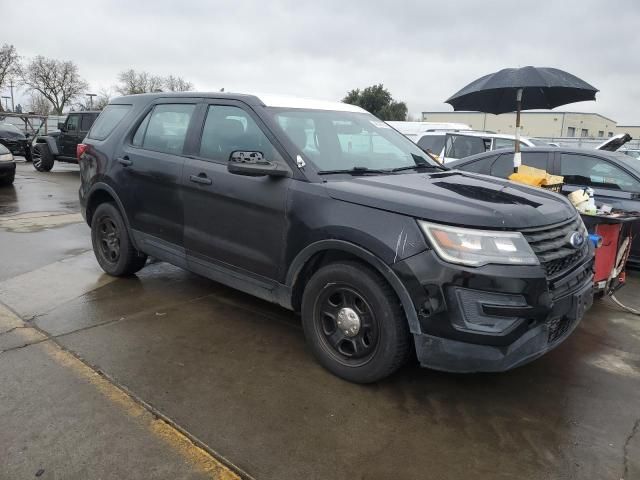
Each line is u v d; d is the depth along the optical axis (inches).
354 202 121.4
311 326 132.6
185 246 164.7
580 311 122.0
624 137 279.6
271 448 102.0
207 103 163.5
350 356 126.5
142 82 2549.2
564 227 123.6
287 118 148.6
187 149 163.6
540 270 108.8
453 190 126.5
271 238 137.7
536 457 102.1
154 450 99.8
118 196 186.7
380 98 1771.7
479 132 422.9
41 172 627.5
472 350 109.0
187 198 159.8
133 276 205.0
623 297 204.4
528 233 111.4
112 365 132.4
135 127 186.7
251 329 157.6
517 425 112.8
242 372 131.2
